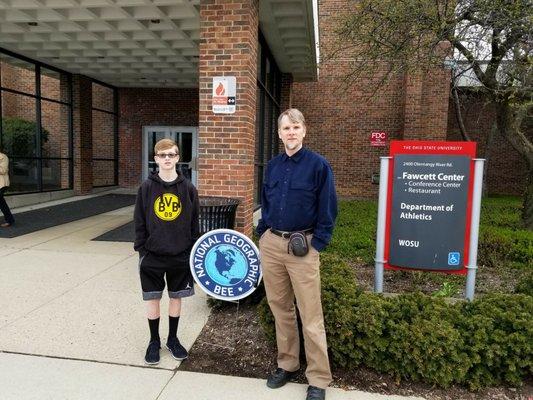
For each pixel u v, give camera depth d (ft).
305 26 27.37
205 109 19.21
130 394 9.48
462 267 13.83
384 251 14.26
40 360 10.72
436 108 47.26
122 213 33.71
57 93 43.27
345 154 51.21
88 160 45.27
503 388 10.12
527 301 11.14
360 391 9.82
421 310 11.31
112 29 29.01
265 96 32.07
